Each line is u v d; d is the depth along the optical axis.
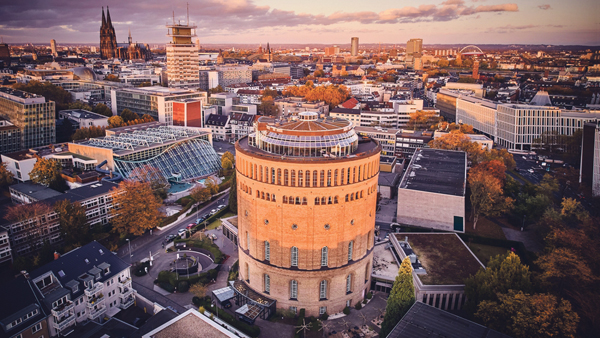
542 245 145.62
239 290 111.88
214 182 199.12
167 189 189.38
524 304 88.50
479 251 145.38
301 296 105.06
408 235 142.25
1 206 168.38
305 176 96.81
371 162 104.12
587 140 187.38
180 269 126.25
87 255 109.00
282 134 104.06
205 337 81.56
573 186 193.62
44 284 98.25
